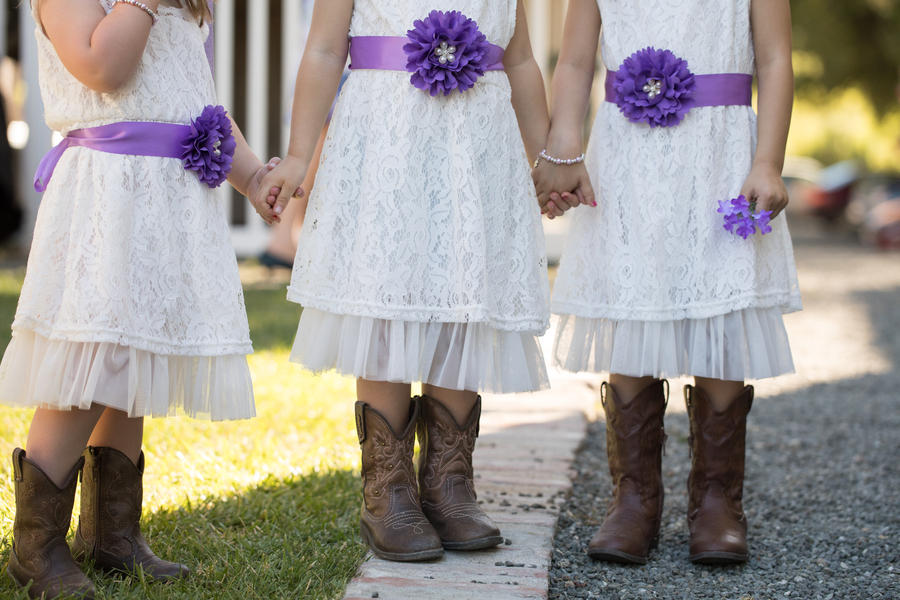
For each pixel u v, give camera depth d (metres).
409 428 1.83
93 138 1.54
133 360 1.50
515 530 1.99
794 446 3.06
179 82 1.61
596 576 1.83
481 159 1.78
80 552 1.67
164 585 1.58
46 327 1.50
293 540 1.83
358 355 1.72
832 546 2.07
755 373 1.85
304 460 2.42
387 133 1.75
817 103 16.50
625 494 1.98
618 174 1.93
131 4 1.49
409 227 1.73
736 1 1.90
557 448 2.76
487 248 1.78
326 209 1.78
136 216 1.54
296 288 1.82
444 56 1.71
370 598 1.56
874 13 14.51
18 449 1.51
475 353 1.78
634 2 1.94
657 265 1.86
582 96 2.00
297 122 1.82
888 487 2.56
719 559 1.88
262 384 3.25
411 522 1.78
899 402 3.79
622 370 1.89
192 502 2.03
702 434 1.97
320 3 1.82
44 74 1.60
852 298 7.38
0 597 1.48
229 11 7.19
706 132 1.88
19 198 7.46
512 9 1.88
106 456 1.64
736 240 1.86
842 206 15.77
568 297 1.99
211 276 1.61
